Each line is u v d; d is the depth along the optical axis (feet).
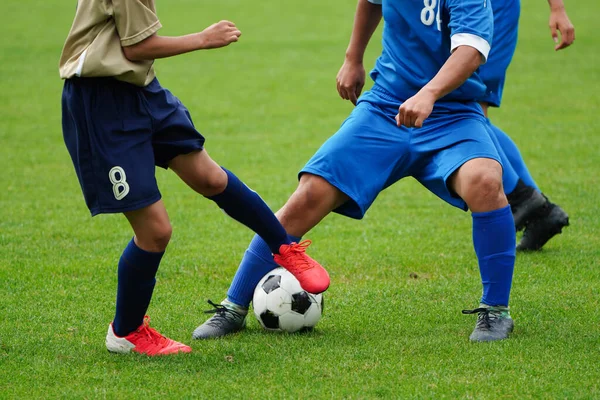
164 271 65.72
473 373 42.65
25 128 133.28
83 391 40.78
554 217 69.00
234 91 167.32
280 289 50.21
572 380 41.42
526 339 47.98
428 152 50.26
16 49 216.13
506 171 67.05
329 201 50.26
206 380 42.11
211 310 51.08
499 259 48.29
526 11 281.95
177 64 200.03
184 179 45.60
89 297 58.65
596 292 58.59
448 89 47.09
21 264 66.95
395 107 51.78
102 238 76.38
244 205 45.91
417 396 39.58
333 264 68.08
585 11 269.64
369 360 44.93
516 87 164.86
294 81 177.78
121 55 42.16
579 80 170.81
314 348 47.09
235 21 265.54
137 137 43.04
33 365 44.60
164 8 291.99
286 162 111.55
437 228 80.23
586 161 107.14
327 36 237.86
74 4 302.86
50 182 100.42
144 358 45.70
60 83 174.09
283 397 39.65
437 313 54.60
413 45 51.49
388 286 61.52
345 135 50.80
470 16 47.73
